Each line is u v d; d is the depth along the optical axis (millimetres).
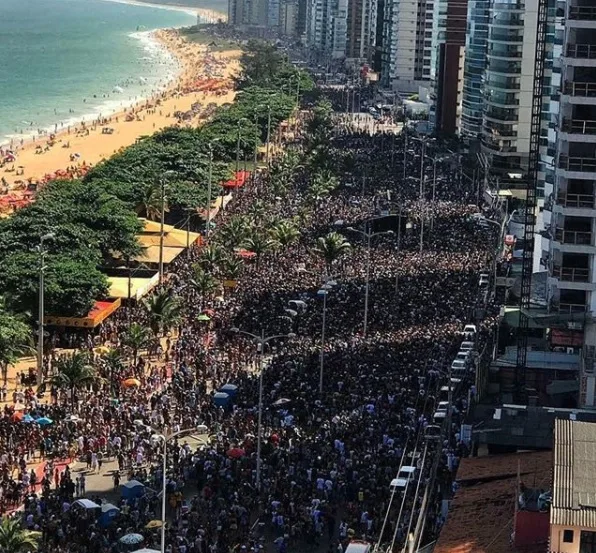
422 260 185250
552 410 102688
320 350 130750
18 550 81750
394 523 87688
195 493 98562
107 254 175875
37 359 133500
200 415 115750
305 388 121375
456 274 175000
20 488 98562
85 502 92562
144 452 105500
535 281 144500
